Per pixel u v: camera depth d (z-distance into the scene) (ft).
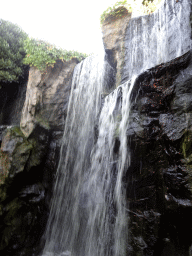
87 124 21.72
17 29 29.84
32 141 19.65
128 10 21.98
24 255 15.81
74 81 24.63
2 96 27.73
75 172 20.85
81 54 25.94
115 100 16.93
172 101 11.84
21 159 17.25
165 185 11.12
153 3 22.34
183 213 9.92
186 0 15.24
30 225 16.57
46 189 19.29
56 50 23.91
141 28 20.52
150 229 11.53
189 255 9.75
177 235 10.54
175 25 16.42
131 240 12.37
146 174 12.73
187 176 9.93
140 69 19.30
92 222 16.20
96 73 23.26
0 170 16.43
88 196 17.76
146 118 13.17
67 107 23.38
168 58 16.69
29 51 23.06
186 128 10.42
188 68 11.45
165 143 11.64
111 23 23.02
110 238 14.07
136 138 13.12
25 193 17.06
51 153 20.88
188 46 14.46
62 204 19.83
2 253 14.84
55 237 18.63
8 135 18.22
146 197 12.46
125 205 13.61
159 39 18.25
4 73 25.31
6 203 15.85
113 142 15.42
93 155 18.63
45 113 21.91
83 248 16.14
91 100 22.35
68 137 22.22
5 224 15.25
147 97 13.61
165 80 12.62
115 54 22.34
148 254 11.33
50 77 23.27
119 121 15.51
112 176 15.31
